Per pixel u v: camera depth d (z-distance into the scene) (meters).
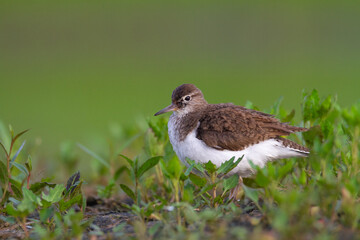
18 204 8.37
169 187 10.05
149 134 10.89
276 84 30.83
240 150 9.93
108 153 13.58
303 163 10.25
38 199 7.96
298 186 8.38
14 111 27.47
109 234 7.77
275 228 7.06
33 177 11.98
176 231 7.54
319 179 7.69
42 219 7.65
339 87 29.08
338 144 9.31
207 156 10.05
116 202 11.09
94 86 32.66
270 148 9.91
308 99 10.57
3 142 11.26
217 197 8.72
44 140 21.48
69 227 8.24
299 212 7.05
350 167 8.71
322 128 10.16
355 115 8.43
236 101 27.22
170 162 8.59
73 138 21.78
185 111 11.18
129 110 27.05
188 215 7.61
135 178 9.45
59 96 30.69
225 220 7.62
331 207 7.39
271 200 7.65
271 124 10.00
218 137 9.93
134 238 7.40
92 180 13.36
